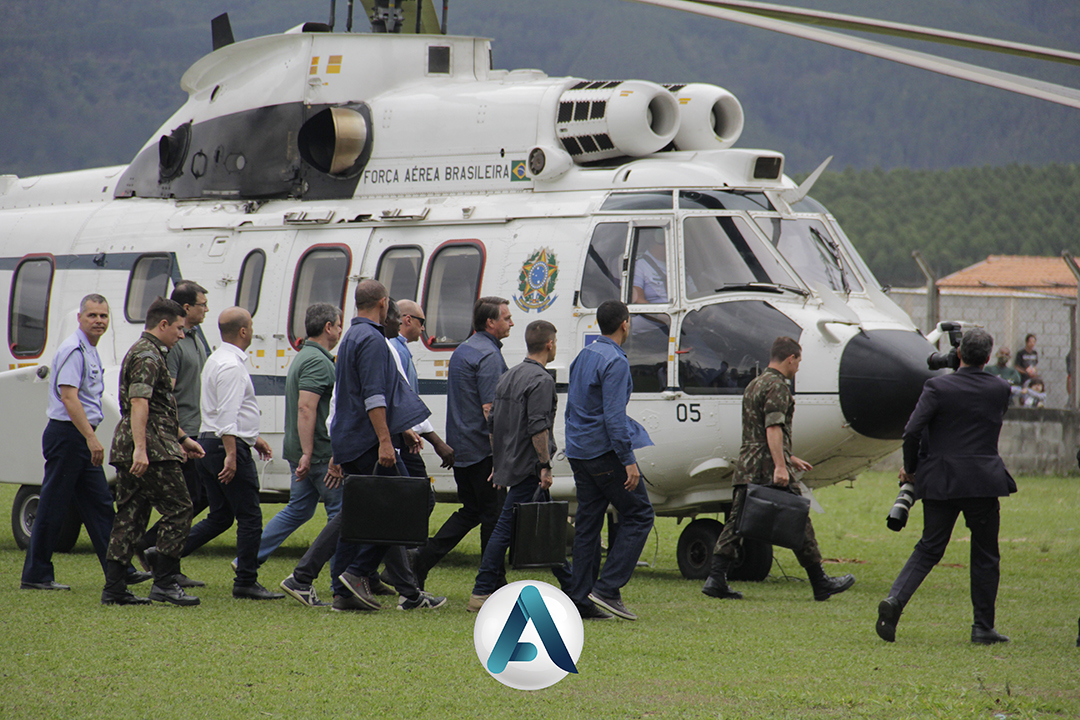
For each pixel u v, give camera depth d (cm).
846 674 2097
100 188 4641
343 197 3884
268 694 1883
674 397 3225
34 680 1944
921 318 9838
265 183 4022
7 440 3784
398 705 1833
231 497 2805
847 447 3206
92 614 2519
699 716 1797
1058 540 4391
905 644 2391
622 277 3300
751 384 3008
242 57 4209
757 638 2422
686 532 3422
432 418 3544
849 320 3222
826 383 3150
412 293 3612
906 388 3098
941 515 2431
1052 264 15888
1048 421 7219
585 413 2595
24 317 4422
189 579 3072
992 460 2394
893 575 3522
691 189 3347
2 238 4612
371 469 2669
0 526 4422
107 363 4112
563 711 1820
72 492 2862
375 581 2962
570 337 3328
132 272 4166
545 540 2531
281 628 2406
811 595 3078
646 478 3312
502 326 2834
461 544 4238
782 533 2852
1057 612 2828
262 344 3834
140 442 2572
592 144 3534
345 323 3678
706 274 3269
